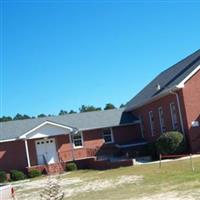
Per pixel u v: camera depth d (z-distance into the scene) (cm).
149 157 3906
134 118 4900
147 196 1945
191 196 1781
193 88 3694
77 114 5081
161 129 4234
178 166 2855
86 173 3750
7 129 4734
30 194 2786
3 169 4516
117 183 2603
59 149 4684
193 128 3634
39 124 4578
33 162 4597
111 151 4784
